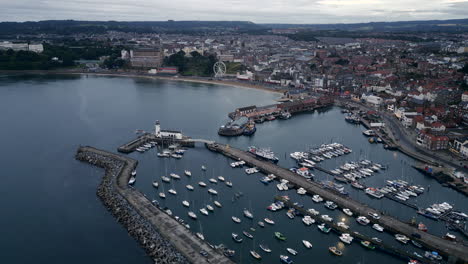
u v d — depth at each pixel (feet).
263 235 556.10
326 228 570.05
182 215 604.90
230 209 629.92
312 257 507.30
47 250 516.73
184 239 518.37
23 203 640.99
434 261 487.61
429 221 597.11
